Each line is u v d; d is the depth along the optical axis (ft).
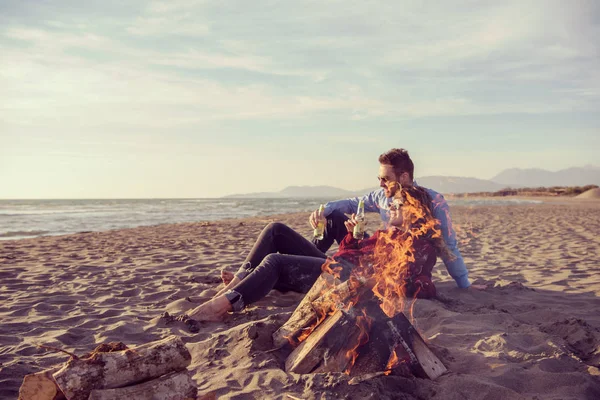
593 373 8.09
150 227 50.06
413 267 11.09
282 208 140.67
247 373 8.11
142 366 6.40
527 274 18.92
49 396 6.22
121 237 37.76
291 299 13.73
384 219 13.10
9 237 43.78
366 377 7.74
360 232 10.97
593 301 13.71
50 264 22.29
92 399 5.98
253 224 52.70
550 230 41.32
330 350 8.11
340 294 8.46
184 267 20.92
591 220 55.67
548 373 7.91
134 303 14.17
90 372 6.13
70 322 12.10
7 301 14.49
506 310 12.44
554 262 21.98
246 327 9.62
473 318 11.34
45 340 10.50
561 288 15.83
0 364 8.91
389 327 8.09
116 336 10.75
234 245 30.35
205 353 9.14
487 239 33.96
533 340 9.81
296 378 7.84
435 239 11.39
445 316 11.38
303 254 12.87
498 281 17.28
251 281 11.43
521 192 326.85
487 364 8.50
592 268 19.90
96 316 12.55
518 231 40.78
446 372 8.17
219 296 11.49
